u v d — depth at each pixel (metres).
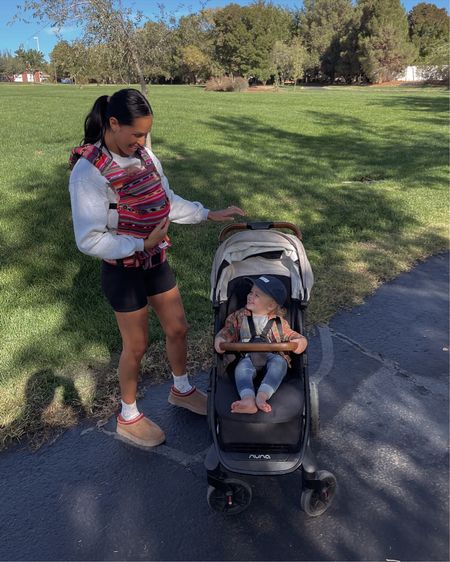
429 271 5.98
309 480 2.68
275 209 8.05
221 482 2.68
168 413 3.71
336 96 37.62
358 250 6.45
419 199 8.65
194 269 5.80
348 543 2.67
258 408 2.62
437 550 2.62
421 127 18.98
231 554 2.62
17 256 6.12
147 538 2.73
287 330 3.00
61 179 9.75
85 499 2.97
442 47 51.38
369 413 3.67
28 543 2.70
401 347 4.48
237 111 24.83
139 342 3.11
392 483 3.05
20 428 3.49
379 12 67.31
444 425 3.54
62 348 4.32
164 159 12.20
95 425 3.57
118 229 2.72
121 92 2.50
